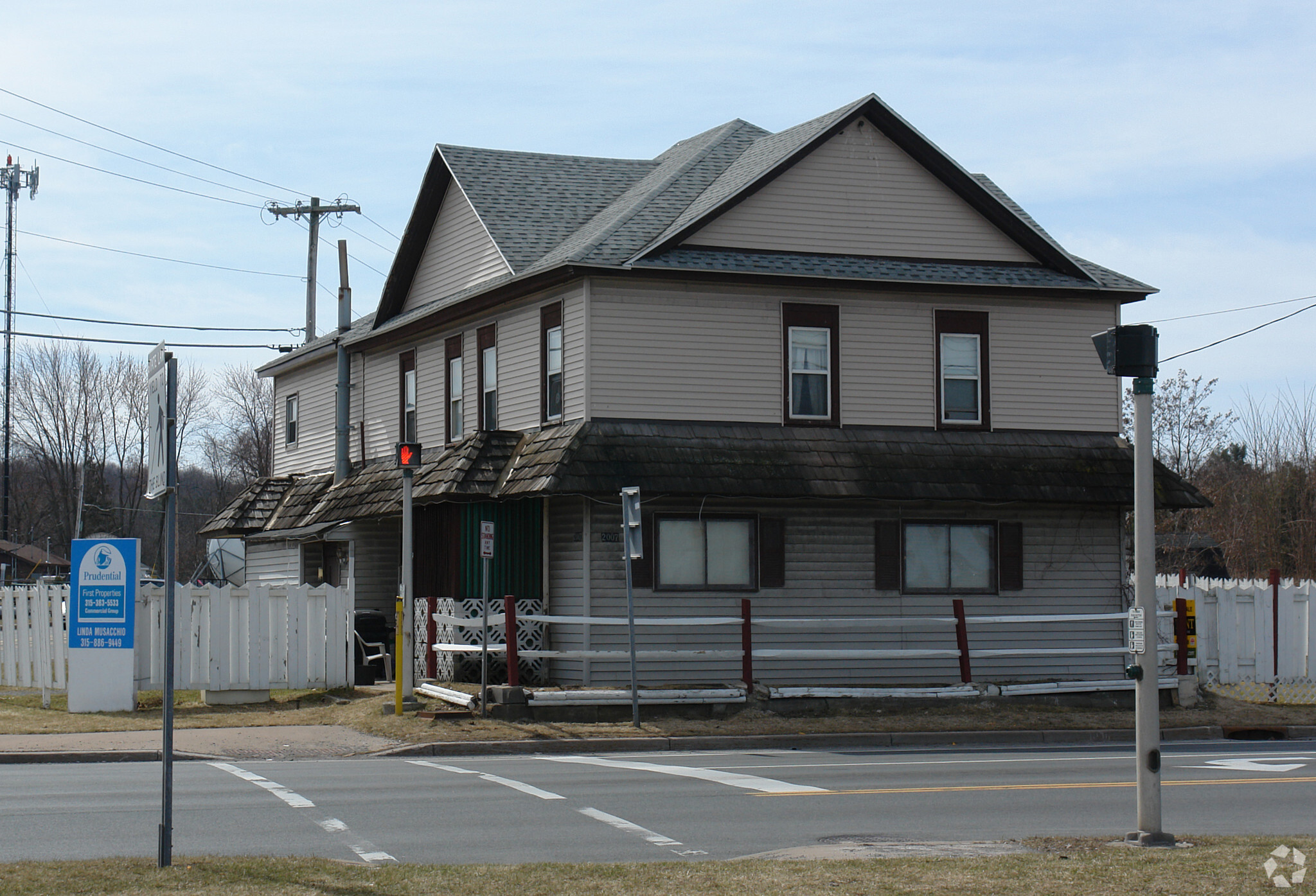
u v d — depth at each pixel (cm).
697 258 2297
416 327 2833
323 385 3438
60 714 2012
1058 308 2527
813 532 2342
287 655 2203
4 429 5656
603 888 838
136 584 2064
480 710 1970
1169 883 836
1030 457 2427
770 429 2325
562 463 2145
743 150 2719
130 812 1184
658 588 2252
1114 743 1994
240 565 4034
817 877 870
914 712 2097
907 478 2311
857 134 2445
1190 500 2447
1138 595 1010
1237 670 2402
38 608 2228
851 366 2391
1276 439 5341
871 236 2431
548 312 2373
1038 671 2438
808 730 1945
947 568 2412
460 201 2745
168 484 886
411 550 2086
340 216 4381
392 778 1448
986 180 2697
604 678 2211
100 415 8400
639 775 1485
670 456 2212
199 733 1852
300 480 3488
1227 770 1546
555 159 2891
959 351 2462
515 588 2302
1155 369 1011
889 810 1220
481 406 2586
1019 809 1225
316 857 944
